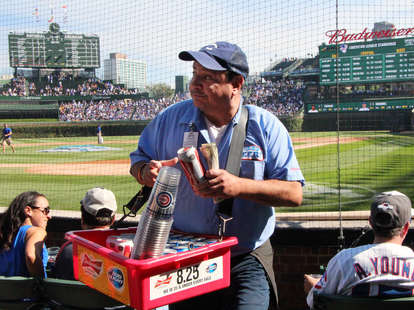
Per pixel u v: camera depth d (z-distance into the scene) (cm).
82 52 6106
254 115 205
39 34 5894
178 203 212
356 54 3988
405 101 3797
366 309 179
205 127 208
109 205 259
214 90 190
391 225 195
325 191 898
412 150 1781
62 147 2602
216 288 174
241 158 200
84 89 5312
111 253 159
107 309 199
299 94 4194
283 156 204
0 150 2419
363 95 3912
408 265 190
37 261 251
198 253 163
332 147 1994
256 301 201
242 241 208
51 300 211
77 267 186
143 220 158
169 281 158
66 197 859
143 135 228
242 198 185
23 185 1060
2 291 215
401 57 3869
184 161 164
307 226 346
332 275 199
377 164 1333
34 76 6031
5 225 262
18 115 5000
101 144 2841
